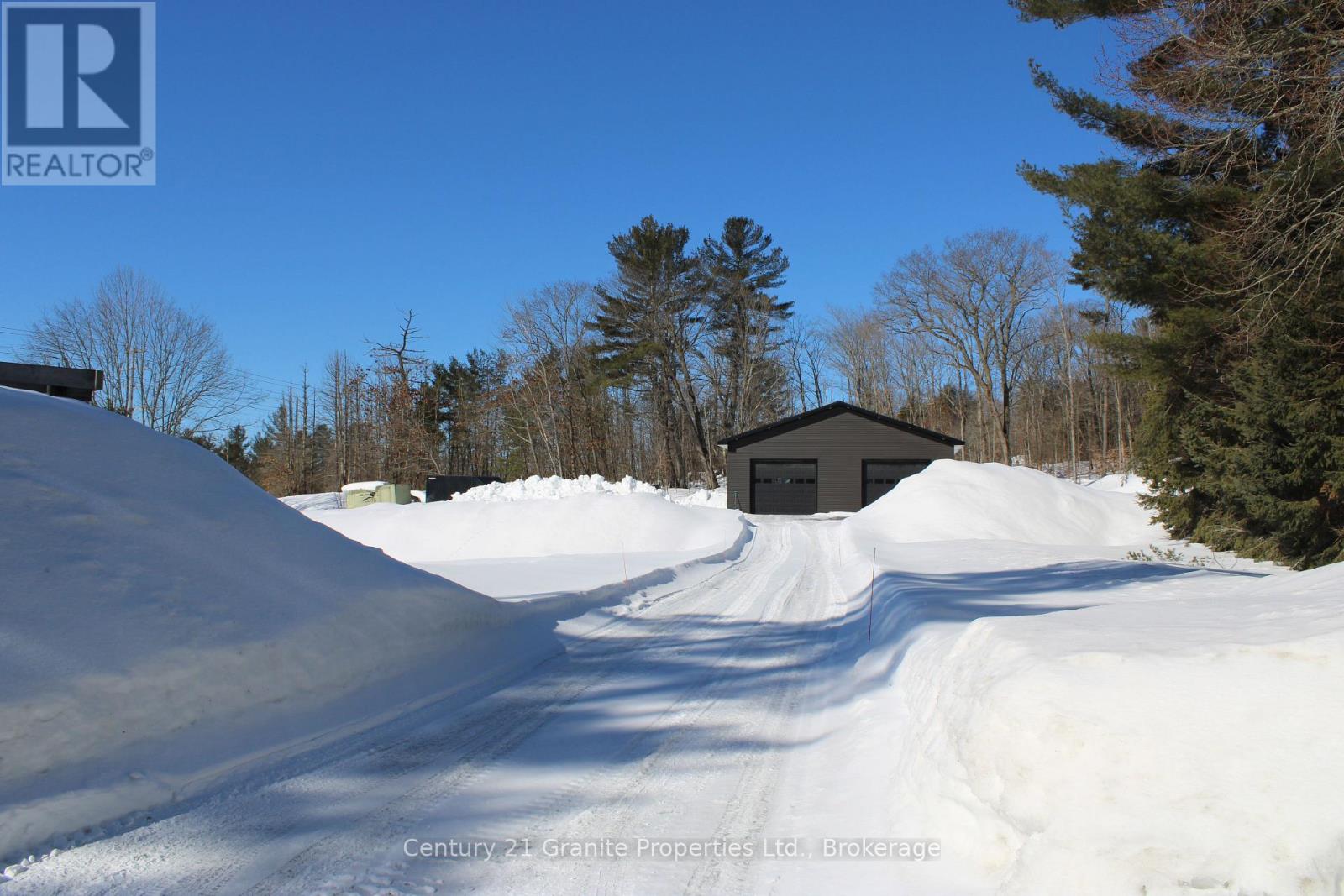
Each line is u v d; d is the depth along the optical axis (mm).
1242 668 3006
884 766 4590
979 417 57344
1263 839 2430
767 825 4086
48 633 4023
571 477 49844
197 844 3604
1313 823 2408
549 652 8281
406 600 6730
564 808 4277
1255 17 10266
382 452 56344
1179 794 2641
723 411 57312
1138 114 15422
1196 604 4734
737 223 55938
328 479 62500
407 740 5297
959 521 24391
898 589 10773
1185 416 19344
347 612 5941
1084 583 11297
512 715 6000
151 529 5172
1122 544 23438
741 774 4832
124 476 5457
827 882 3408
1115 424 61531
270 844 3658
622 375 51312
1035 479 27250
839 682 7141
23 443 5102
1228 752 2682
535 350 50219
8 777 3494
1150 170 16859
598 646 8727
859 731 5395
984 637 4348
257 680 4848
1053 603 9133
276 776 4449
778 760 5105
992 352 51281
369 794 4340
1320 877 2318
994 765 3252
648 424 60406
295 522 6531
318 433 64375
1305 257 12062
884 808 4027
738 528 24094
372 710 5598
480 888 3346
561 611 9945
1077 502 26219
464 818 4090
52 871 3260
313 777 4504
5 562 4234
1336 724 2641
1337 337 15258
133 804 3805
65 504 4848
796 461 35719
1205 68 10703
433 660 6625
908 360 62656
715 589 13633
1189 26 11156
